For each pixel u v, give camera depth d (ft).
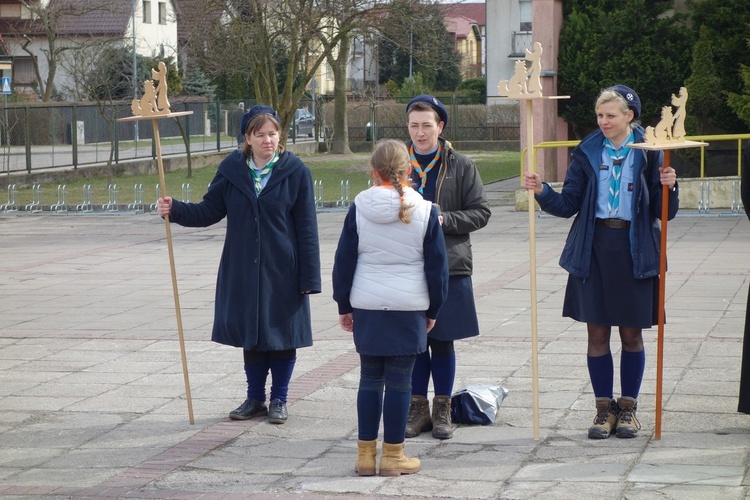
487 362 25.90
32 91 188.24
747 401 19.25
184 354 21.49
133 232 64.13
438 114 19.94
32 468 18.78
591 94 80.18
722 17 73.92
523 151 70.38
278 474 17.94
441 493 16.60
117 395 24.02
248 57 106.52
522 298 36.14
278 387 21.49
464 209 19.88
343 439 20.03
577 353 26.61
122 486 17.53
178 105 125.59
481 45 306.55
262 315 21.09
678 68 77.87
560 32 81.92
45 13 154.61
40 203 80.18
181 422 21.61
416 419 20.12
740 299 34.04
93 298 39.22
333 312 34.68
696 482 16.62
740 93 73.97
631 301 18.94
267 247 21.22
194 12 104.68
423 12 105.81
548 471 17.49
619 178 19.02
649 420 20.39
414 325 17.53
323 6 101.19
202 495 16.93
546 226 59.77
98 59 131.64
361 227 17.58
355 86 188.75
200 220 21.65
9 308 37.24
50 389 24.75
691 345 26.86
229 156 21.84
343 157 133.18
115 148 110.32
